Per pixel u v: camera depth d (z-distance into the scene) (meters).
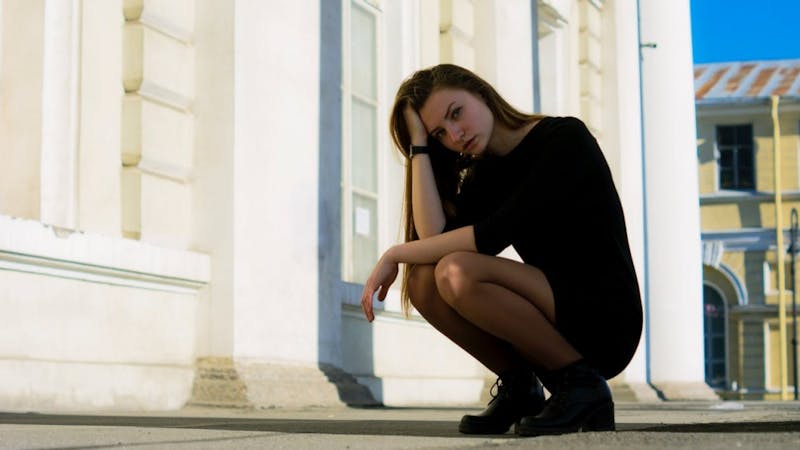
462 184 2.82
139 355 4.85
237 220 5.21
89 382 4.51
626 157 11.88
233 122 5.24
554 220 2.61
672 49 12.92
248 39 5.36
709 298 29.69
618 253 2.62
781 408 7.42
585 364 2.61
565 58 10.88
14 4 4.60
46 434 2.72
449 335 2.79
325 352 5.86
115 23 4.96
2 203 4.54
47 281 4.37
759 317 29.03
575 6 11.23
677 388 12.43
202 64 5.33
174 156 5.19
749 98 29.08
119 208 4.95
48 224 4.32
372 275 2.72
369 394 6.04
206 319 5.21
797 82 30.27
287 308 5.54
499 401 2.80
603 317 2.58
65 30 4.65
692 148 12.94
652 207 12.73
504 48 8.74
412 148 2.78
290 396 5.28
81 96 4.74
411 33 7.67
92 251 4.53
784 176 29.25
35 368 4.25
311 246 5.77
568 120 2.66
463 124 2.64
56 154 4.58
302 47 5.79
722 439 2.10
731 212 29.31
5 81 4.58
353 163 7.00
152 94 5.06
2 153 4.55
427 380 7.48
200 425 3.28
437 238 2.66
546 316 2.61
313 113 5.86
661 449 1.92
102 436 2.65
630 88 12.04
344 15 6.96
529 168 2.67
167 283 5.00
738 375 29.09
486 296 2.59
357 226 7.00
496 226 2.60
